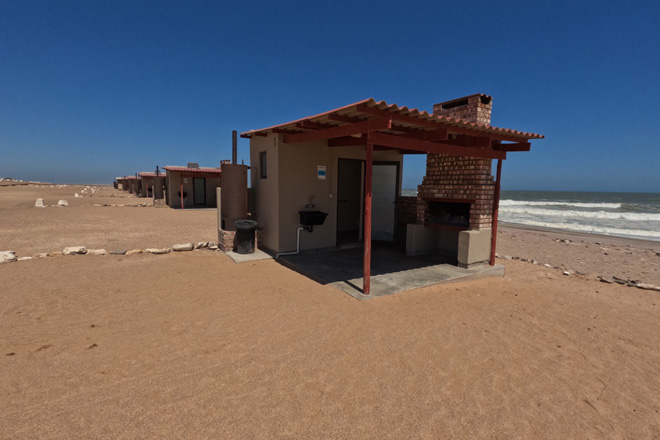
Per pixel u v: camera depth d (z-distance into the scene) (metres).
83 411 2.43
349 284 5.54
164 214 17.77
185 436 2.23
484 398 2.77
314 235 7.73
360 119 4.75
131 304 4.57
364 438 2.27
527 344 3.82
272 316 4.28
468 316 4.55
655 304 5.61
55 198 28.69
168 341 3.55
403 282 5.69
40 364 3.02
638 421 2.58
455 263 7.05
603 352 3.72
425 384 2.93
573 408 2.70
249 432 2.29
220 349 3.41
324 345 3.56
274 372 3.03
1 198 27.59
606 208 36.88
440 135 5.08
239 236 7.55
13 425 2.26
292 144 7.20
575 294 5.98
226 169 7.75
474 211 6.72
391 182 9.39
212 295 5.02
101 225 12.87
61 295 4.81
